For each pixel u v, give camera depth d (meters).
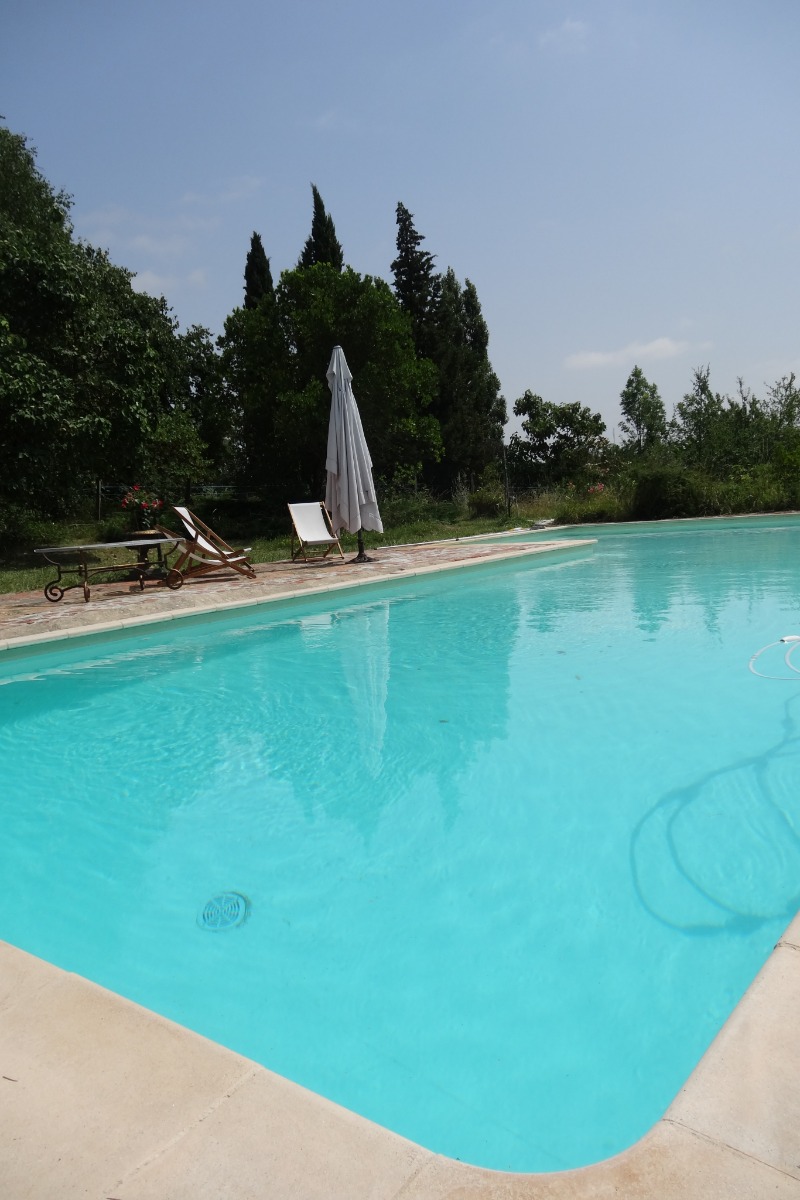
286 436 23.83
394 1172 1.40
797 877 2.93
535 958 2.53
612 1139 1.82
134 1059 1.73
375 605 9.71
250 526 22.77
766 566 11.34
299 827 3.60
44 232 20.23
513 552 13.41
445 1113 1.92
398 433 25.08
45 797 4.07
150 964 2.61
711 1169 1.35
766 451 26.12
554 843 3.29
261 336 23.92
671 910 2.76
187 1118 1.54
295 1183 1.38
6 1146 1.48
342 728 4.97
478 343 40.25
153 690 6.12
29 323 15.07
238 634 8.25
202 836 3.55
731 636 6.89
